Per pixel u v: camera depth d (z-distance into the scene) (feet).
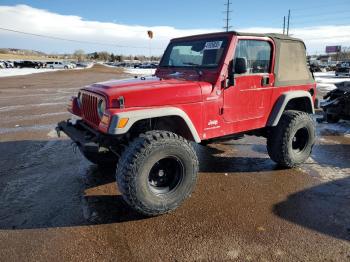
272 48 14.12
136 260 8.73
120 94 10.57
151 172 10.97
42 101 40.52
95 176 14.58
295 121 14.78
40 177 14.51
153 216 11.03
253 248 9.24
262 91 13.98
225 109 12.82
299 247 9.28
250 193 12.85
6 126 25.13
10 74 112.37
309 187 13.46
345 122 27.37
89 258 8.81
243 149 18.90
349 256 8.87
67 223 10.60
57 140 20.76
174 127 12.30
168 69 14.99
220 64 12.47
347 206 11.77
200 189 13.24
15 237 9.80
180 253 9.02
